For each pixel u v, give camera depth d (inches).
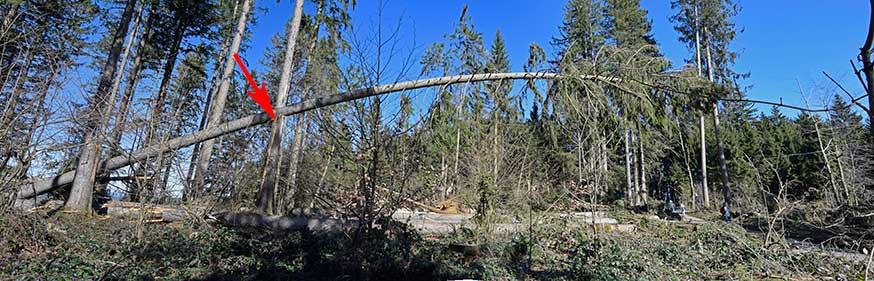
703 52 815.7
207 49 603.2
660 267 235.5
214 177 314.5
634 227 394.9
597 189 273.7
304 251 227.1
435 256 225.0
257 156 372.5
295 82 482.6
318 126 209.3
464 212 385.1
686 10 825.5
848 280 220.4
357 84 199.0
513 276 201.2
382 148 194.1
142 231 229.8
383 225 199.5
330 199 212.2
